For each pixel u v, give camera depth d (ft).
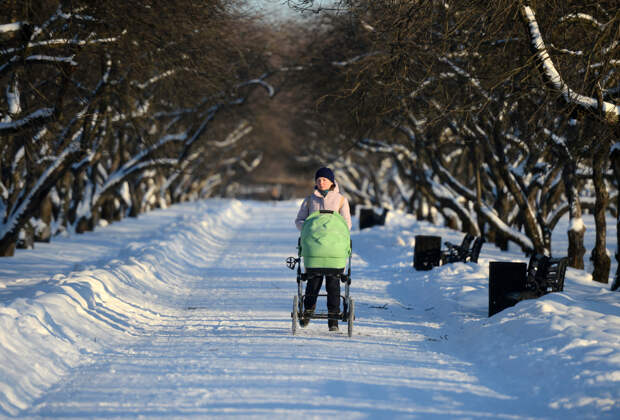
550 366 79.20
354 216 488.44
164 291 161.58
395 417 64.28
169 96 286.05
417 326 118.83
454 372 83.71
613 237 365.20
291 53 345.51
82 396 72.02
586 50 147.95
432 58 192.03
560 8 151.53
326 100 302.25
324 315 106.93
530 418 64.75
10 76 190.39
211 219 405.18
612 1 146.92
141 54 207.00
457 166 419.95
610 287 172.35
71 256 236.22
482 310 126.72
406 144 382.01
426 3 161.38
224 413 64.85
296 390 72.84
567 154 206.49
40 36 166.20
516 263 121.19
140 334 110.11
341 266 106.42
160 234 282.56
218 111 327.26
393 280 181.57
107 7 169.99
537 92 187.83
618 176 160.04
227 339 103.30
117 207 452.35
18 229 222.89
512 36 170.40
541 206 245.24
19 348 82.69
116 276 151.84
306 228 107.04
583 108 137.28
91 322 108.99
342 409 66.33
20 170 229.86
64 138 216.74
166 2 182.09
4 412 65.87
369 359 89.51
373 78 222.89
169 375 80.12
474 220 313.32
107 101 219.41
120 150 361.51
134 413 65.41
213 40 231.09
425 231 312.29
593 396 67.41
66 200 313.94
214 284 176.45
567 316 101.40
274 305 140.26
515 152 270.26
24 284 152.66
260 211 638.94
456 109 185.26
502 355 88.74
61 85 174.29
